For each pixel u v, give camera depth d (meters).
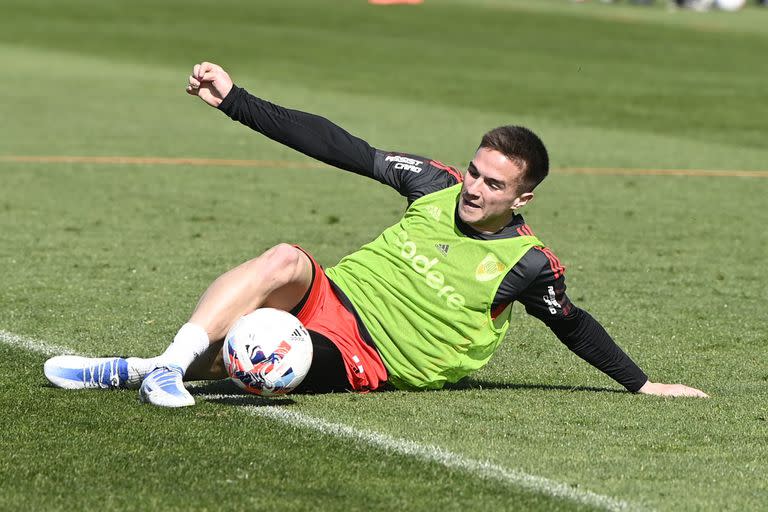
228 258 31.50
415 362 18.44
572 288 29.02
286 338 17.25
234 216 38.66
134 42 114.75
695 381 20.59
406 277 18.42
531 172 17.58
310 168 51.06
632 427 17.11
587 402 18.52
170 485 13.90
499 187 17.59
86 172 47.72
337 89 84.50
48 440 15.52
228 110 18.69
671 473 14.95
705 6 187.38
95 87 82.81
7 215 37.56
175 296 26.50
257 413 17.06
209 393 18.41
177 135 60.81
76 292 26.66
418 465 14.88
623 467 15.13
